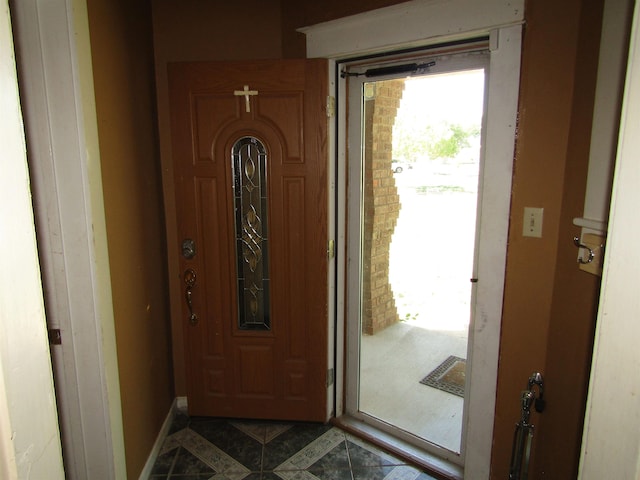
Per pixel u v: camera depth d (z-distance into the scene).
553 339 1.53
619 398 0.58
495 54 1.57
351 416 2.41
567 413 1.42
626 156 0.56
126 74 1.80
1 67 0.52
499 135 1.60
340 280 2.29
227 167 2.14
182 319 2.34
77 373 1.53
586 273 1.32
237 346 2.32
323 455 2.13
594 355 0.62
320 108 2.04
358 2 1.91
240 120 2.09
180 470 2.03
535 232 1.56
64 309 1.48
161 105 2.24
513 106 1.56
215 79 2.06
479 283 1.74
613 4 1.19
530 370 1.65
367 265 2.99
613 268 0.58
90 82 1.44
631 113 0.55
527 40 1.50
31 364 0.58
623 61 1.15
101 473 1.62
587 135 1.32
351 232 2.25
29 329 0.58
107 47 1.60
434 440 2.16
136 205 1.89
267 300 2.29
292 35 2.22
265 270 2.26
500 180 1.62
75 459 1.59
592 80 1.30
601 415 0.61
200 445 2.20
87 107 1.42
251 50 2.29
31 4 1.30
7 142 0.54
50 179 1.40
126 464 1.75
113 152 1.65
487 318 1.74
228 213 2.18
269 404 2.36
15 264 0.55
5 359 0.53
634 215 0.55
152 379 2.10
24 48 1.33
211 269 2.24
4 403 0.53
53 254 1.44
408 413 2.39
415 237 3.20
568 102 1.44
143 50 2.03
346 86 2.12
